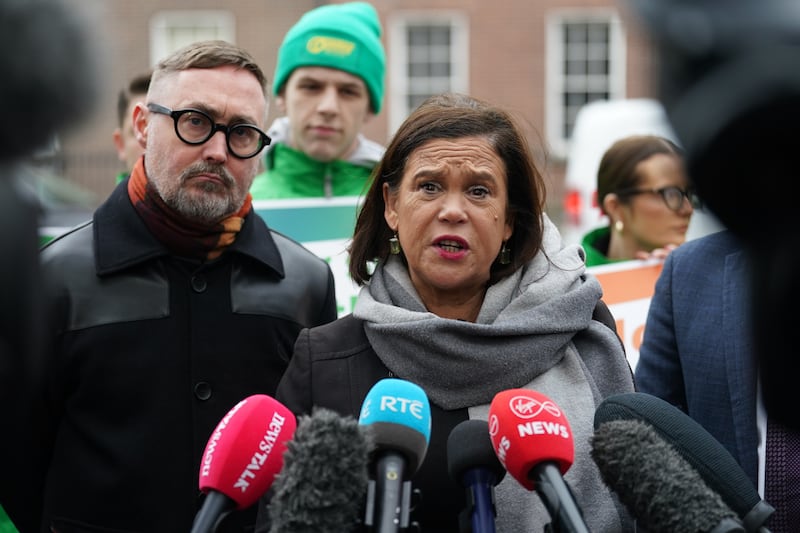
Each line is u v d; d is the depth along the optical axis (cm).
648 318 277
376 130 1888
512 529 207
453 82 1878
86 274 252
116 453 243
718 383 252
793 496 240
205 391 254
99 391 246
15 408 78
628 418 190
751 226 63
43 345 79
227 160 254
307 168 394
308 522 151
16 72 64
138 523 244
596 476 208
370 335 224
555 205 1781
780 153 59
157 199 258
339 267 358
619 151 383
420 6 1869
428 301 232
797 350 65
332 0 1780
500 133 226
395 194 232
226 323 260
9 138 66
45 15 65
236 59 258
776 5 57
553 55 1855
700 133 59
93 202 991
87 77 66
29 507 255
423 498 207
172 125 253
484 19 1864
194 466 249
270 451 180
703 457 184
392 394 177
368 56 401
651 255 374
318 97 391
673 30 58
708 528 159
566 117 1862
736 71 58
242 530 252
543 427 169
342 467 153
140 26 1795
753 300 66
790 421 67
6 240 71
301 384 223
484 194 221
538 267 234
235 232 267
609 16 1836
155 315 254
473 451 179
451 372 214
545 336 220
